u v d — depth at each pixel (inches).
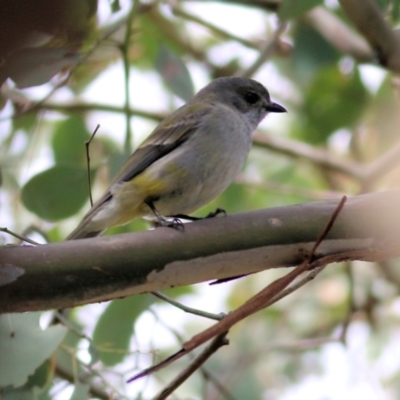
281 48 556.1
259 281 581.6
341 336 445.7
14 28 87.8
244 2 524.7
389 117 542.0
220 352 522.3
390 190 232.8
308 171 608.7
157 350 323.0
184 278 238.5
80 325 416.8
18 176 485.1
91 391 331.9
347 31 512.7
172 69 437.7
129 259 231.0
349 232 231.5
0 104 369.7
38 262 224.7
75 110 539.2
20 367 277.9
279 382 522.6
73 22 194.9
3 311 229.5
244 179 537.6
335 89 562.9
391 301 559.2
